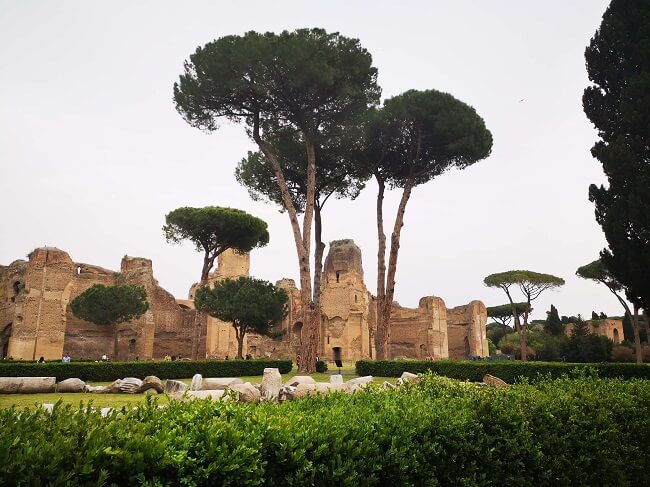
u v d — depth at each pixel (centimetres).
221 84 2756
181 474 354
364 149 3338
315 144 3186
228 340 5625
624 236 2003
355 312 5719
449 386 754
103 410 786
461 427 544
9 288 5022
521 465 575
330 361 5469
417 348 6688
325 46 2773
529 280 5709
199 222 4278
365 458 452
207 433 392
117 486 325
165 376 2375
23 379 1612
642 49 2052
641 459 705
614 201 2070
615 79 2181
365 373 2683
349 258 5866
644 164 2012
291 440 414
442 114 3081
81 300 4597
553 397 701
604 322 7444
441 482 514
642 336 7162
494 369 2353
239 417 446
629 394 803
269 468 405
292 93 2811
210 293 3919
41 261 4741
